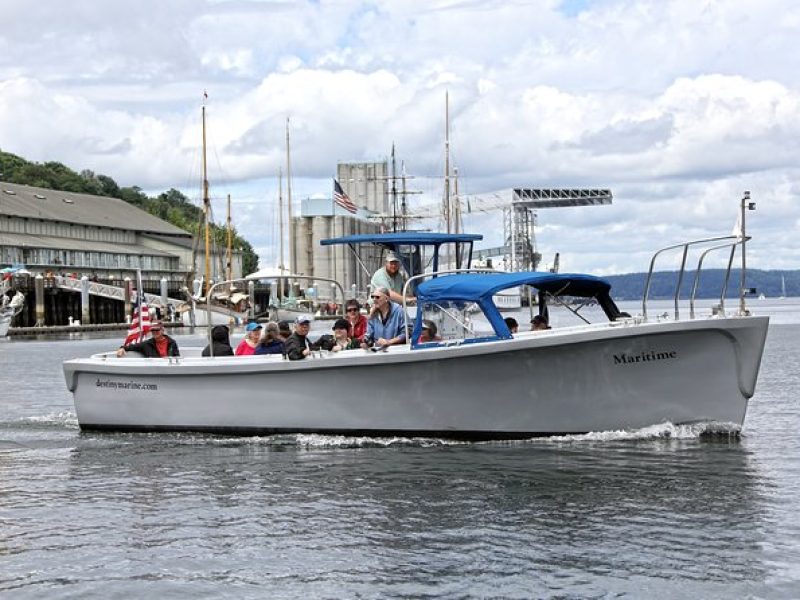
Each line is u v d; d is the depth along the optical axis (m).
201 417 16.98
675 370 14.95
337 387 15.90
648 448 14.62
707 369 14.95
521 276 15.52
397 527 10.78
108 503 12.18
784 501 11.52
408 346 15.62
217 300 91.19
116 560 9.84
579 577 9.05
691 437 15.30
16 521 11.34
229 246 117.00
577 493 12.07
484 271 16.55
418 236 17.12
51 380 33.12
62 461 15.12
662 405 15.15
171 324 105.38
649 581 8.91
